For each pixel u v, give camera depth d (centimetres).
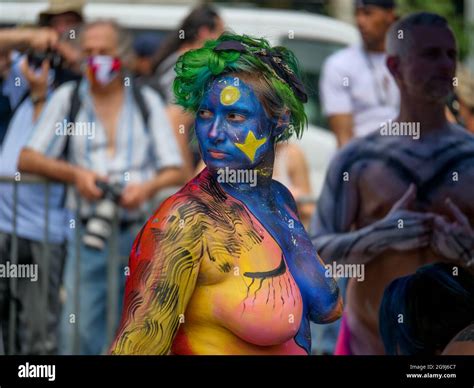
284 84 340
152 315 313
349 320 517
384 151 515
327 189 526
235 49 333
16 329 680
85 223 682
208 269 321
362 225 523
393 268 509
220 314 322
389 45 514
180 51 760
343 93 765
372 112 761
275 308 323
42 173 682
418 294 507
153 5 1024
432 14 512
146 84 739
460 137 515
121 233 688
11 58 718
